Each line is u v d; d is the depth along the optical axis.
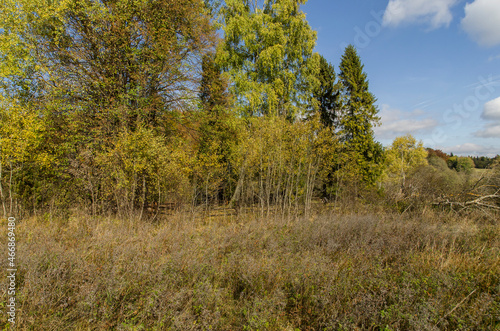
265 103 14.38
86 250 4.71
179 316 2.84
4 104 7.61
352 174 14.27
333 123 18.94
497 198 9.92
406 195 12.07
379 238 5.66
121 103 9.93
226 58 13.91
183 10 11.01
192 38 12.30
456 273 4.09
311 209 12.05
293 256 4.84
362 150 17.36
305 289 3.67
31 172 8.58
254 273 3.95
